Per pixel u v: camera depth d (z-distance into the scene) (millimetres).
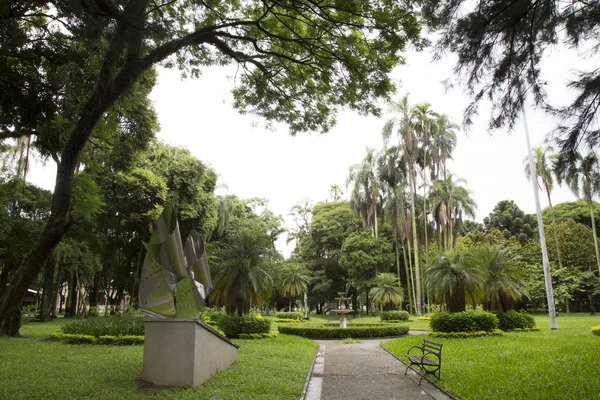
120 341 13367
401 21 7203
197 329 7848
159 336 7855
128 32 5988
